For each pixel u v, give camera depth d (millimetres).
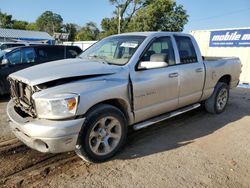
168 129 4945
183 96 4719
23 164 3498
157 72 4102
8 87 7348
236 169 3484
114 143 3662
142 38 4199
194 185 3086
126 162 3604
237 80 6410
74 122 3076
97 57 4316
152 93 4035
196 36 13469
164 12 40125
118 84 3541
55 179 3164
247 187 3088
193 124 5258
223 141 4422
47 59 8227
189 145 4215
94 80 3381
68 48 8828
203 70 5070
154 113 4250
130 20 44750
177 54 4574
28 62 7816
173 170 3410
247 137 4625
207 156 3838
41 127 2955
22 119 3213
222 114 5984
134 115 3889
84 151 3307
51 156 3730
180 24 41125
